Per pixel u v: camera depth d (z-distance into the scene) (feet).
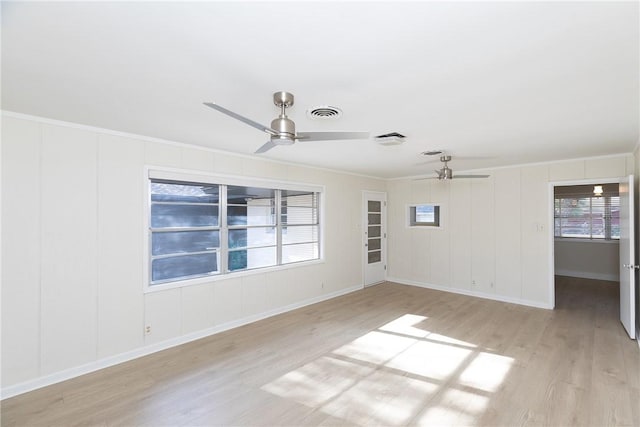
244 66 6.15
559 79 6.75
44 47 5.47
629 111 8.74
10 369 8.83
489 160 16.30
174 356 11.25
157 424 7.62
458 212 19.94
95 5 4.32
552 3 4.31
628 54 5.69
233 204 14.78
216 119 9.49
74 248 9.96
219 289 13.65
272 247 16.42
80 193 10.09
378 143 12.32
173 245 13.19
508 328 13.85
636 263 13.76
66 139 9.81
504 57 5.81
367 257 21.84
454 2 4.27
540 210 16.85
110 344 10.64
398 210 22.95
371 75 6.53
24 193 9.09
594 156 15.11
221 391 9.00
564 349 11.62
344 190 20.15
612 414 7.84
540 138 11.73
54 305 9.57
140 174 11.37
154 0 4.21
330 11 4.46
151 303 11.62
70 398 8.70
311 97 7.66
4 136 8.78
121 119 9.54
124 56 5.80
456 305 17.37
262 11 4.47
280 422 7.67
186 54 5.72
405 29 4.93
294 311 16.44
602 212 23.35
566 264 24.77
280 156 15.19
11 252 8.88
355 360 10.87
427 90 7.30
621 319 14.23
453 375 9.81
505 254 18.06
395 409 8.14
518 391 8.89
